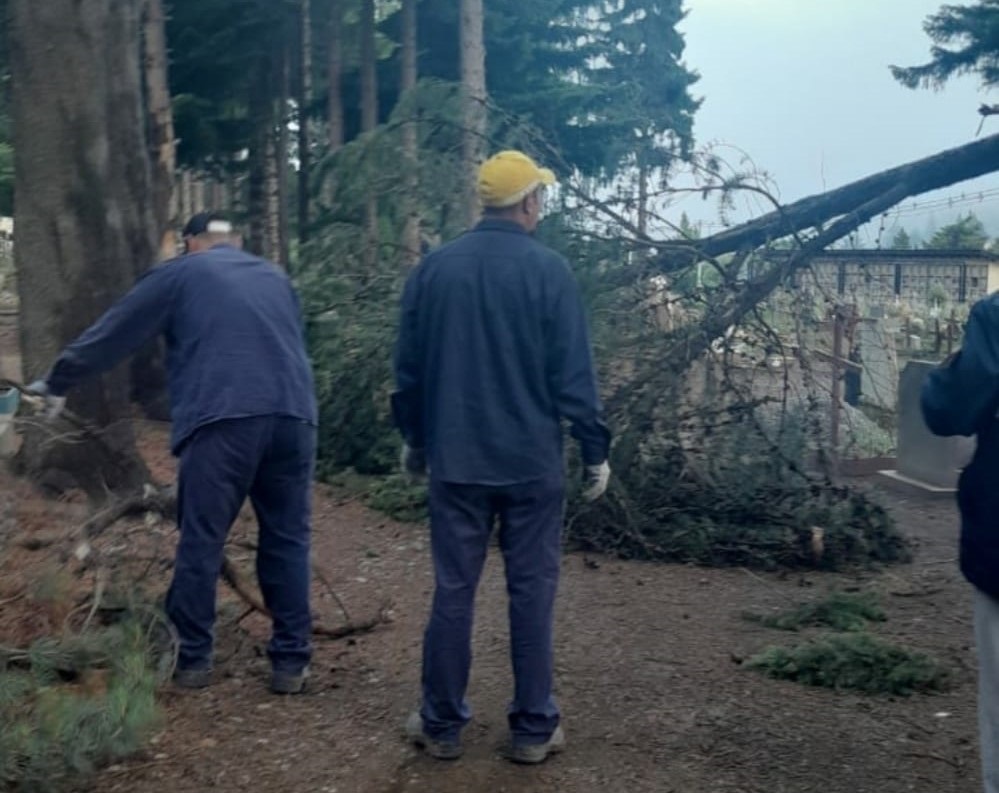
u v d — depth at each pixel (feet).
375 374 31.17
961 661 19.17
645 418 26.16
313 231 33.45
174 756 14.88
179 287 16.47
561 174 29.22
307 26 70.79
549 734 14.80
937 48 87.86
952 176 29.09
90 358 16.42
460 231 31.60
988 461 12.12
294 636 16.96
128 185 28.02
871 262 44.55
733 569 25.35
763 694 17.42
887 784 14.44
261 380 16.25
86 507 23.17
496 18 88.38
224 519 16.57
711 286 27.58
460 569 14.55
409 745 15.25
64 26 25.62
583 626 20.71
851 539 25.88
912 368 35.47
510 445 14.30
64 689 15.12
